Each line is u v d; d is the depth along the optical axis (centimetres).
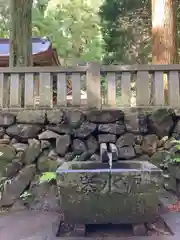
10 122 408
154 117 402
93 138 404
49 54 954
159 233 287
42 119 405
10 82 420
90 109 411
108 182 282
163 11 562
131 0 1216
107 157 346
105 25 1307
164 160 395
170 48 555
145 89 411
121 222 290
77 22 1856
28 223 322
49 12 1844
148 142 402
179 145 387
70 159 397
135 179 280
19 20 500
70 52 1888
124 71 413
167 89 445
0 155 399
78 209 287
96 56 1827
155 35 569
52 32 1850
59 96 416
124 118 403
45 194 386
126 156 395
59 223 318
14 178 392
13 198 386
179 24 906
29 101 416
